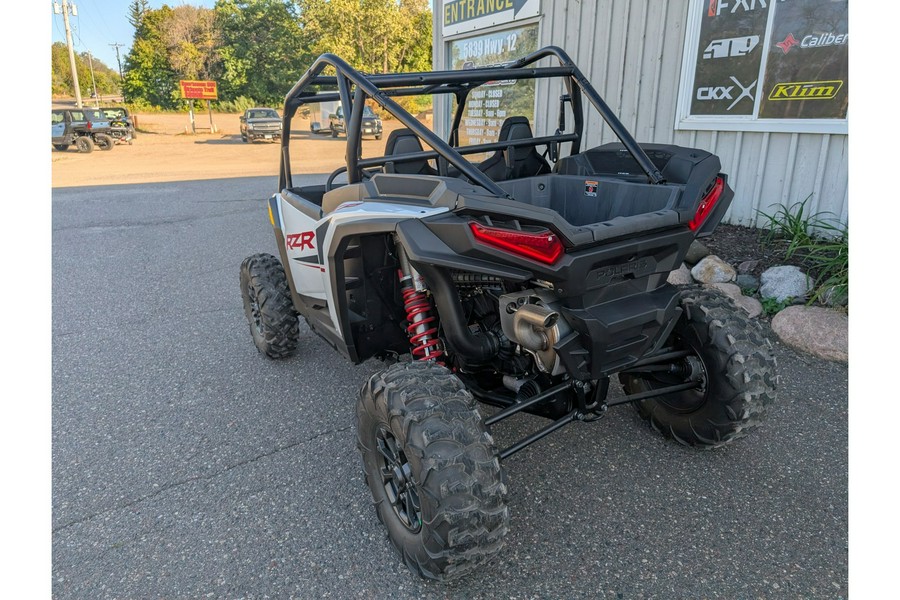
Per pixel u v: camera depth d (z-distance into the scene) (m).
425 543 2.13
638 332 2.46
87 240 8.69
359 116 2.80
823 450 3.15
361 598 2.31
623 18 6.79
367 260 3.14
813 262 4.97
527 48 8.46
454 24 9.83
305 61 67.19
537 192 3.30
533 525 2.67
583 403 2.60
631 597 2.28
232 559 2.54
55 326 5.35
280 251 4.09
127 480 3.12
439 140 2.48
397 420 2.17
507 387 2.80
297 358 4.56
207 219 10.07
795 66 5.25
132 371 4.40
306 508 2.86
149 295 6.16
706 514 2.71
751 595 2.27
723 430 2.86
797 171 5.49
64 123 27.17
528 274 2.24
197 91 42.72
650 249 2.42
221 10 69.19
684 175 2.78
